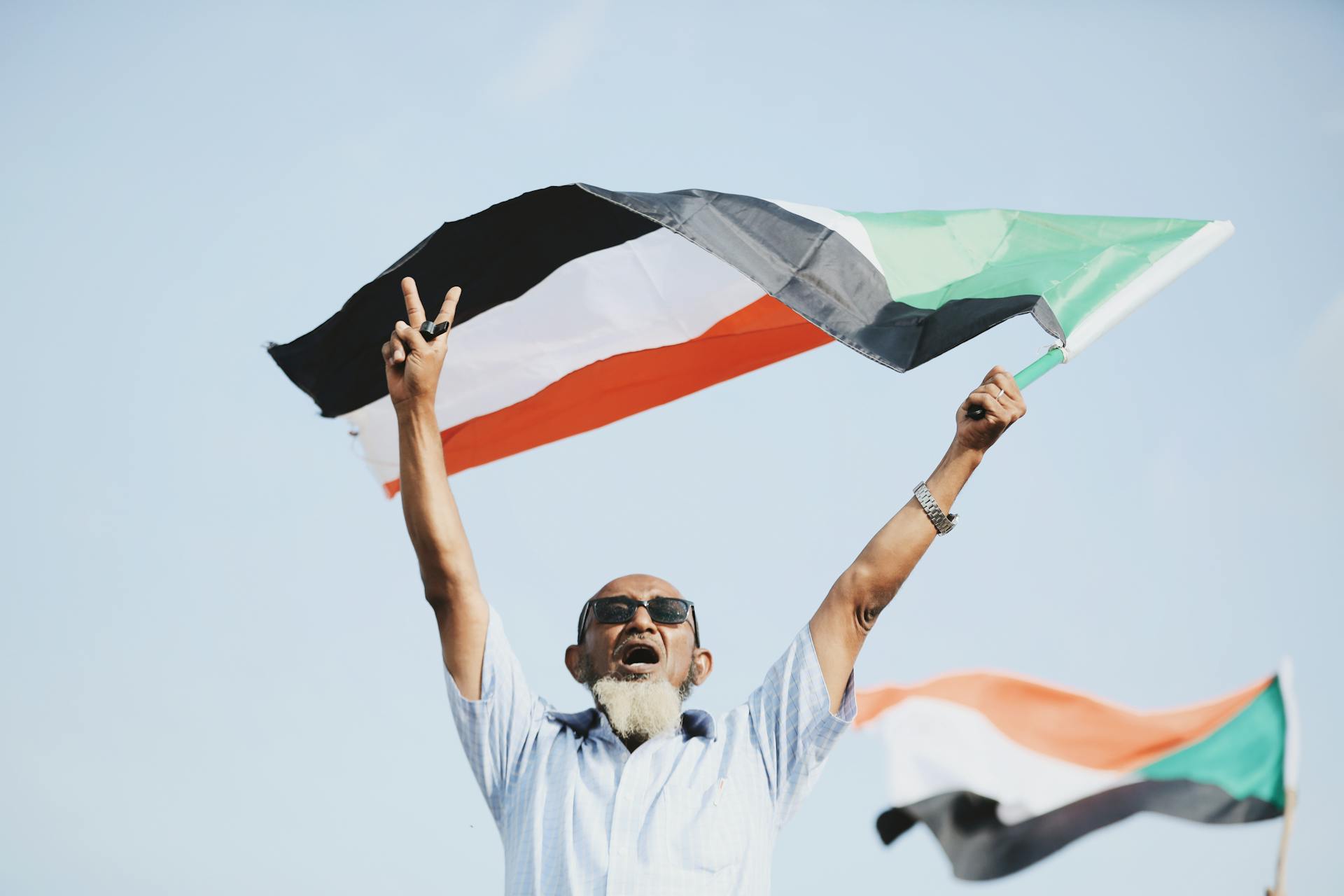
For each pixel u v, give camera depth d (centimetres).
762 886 536
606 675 601
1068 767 1473
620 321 666
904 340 565
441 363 559
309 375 650
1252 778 1438
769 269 568
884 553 568
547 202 629
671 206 566
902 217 612
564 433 697
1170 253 625
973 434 570
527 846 533
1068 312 605
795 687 566
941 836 1452
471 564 562
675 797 538
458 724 563
